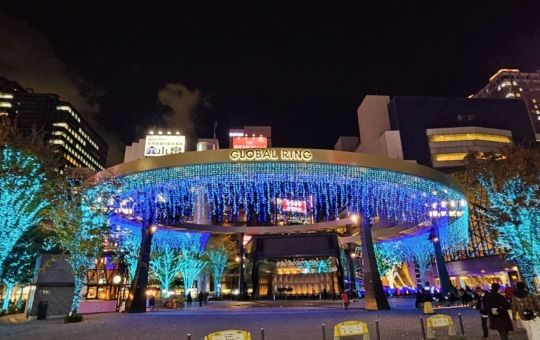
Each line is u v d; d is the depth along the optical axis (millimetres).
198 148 97812
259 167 22953
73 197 22828
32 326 19625
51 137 161375
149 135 99000
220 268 66938
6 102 165750
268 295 59406
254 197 40844
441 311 23875
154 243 48906
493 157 26344
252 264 60156
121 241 32938
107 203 23828
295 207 84562
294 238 59750
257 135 101688
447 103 102250
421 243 52344
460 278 63844
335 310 27438
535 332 9086
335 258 57812
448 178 27812
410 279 67375
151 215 31078
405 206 36250
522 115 103750
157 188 27219
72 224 22297
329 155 22812
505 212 24969
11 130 24625
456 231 43188
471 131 97562
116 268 34812
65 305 26531
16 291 44375
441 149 96250
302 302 45844
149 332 15945
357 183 26469
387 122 104938
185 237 49812
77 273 22359
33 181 23188
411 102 101375
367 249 27922
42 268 25625
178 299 38844
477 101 103625
